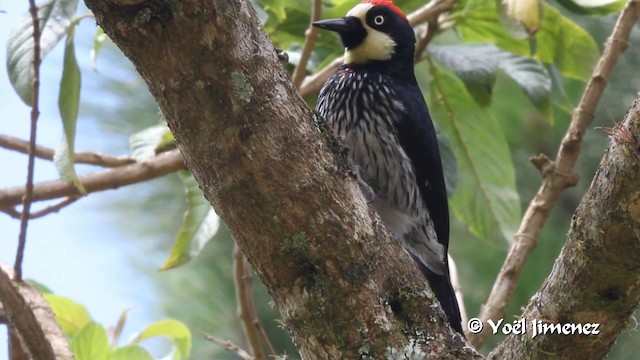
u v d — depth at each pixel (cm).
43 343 518
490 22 877
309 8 888
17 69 682
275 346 1000
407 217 838
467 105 910
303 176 490
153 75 474
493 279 977
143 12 451
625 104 956
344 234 500
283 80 493
